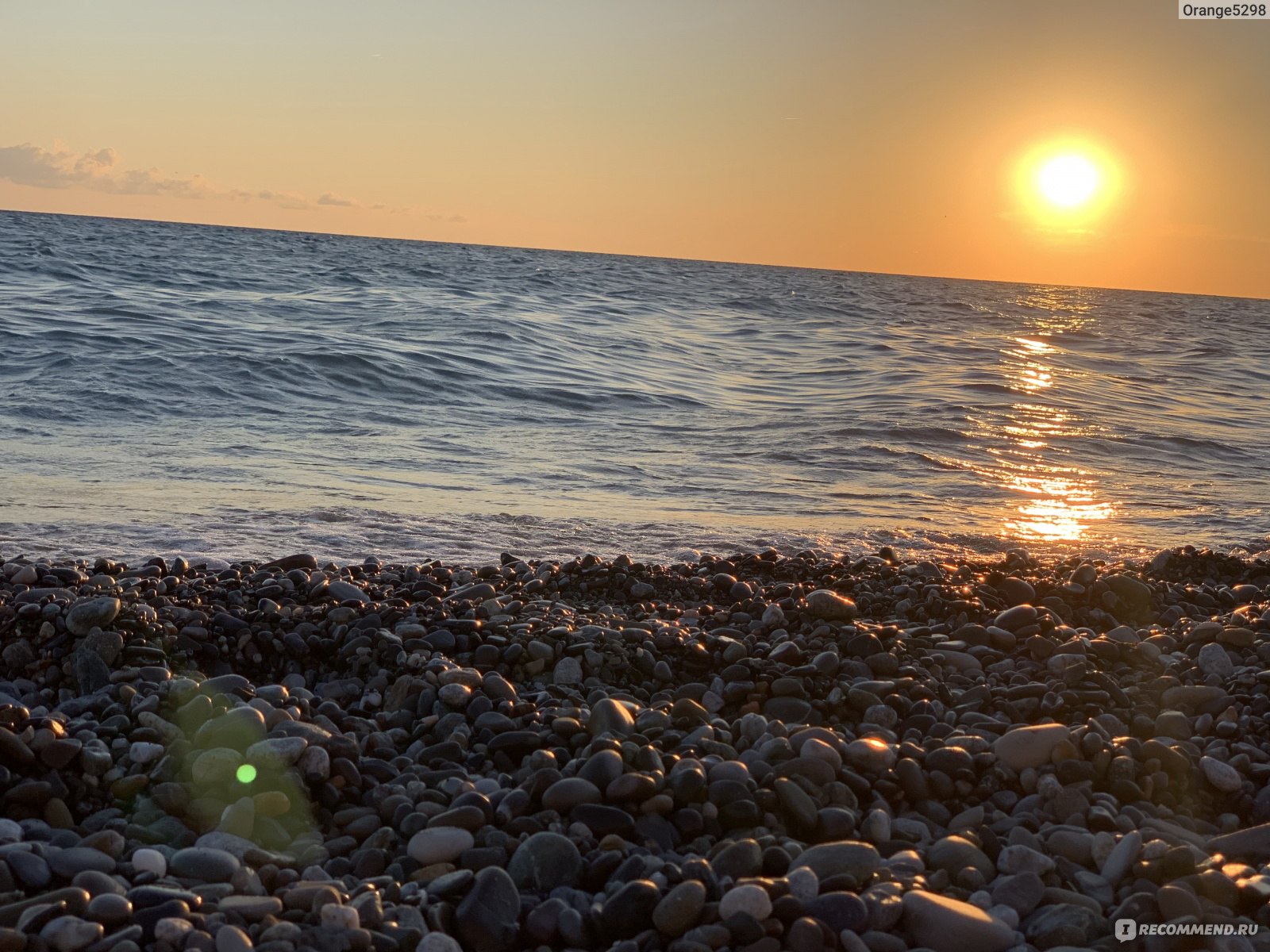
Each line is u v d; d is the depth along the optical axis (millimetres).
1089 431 4930
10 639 1516
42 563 1882
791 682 1471
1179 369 8734
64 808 1163
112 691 1392
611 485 3381
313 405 4562
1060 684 1492
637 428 4559
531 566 2150
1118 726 1390
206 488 2938
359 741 1326
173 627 1566
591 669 1539
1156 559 2195
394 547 2434
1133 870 1121
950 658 1592
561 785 1166
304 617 1658
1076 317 18656
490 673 1474
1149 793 1266
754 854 1104
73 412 3969
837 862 1098
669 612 1843
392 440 3920
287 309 8336
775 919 1019
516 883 1085
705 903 1036
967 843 1151
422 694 1414
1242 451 4719
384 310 8625
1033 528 3059
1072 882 1119
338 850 1153
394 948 1000
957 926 1026
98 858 1067
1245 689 1471
